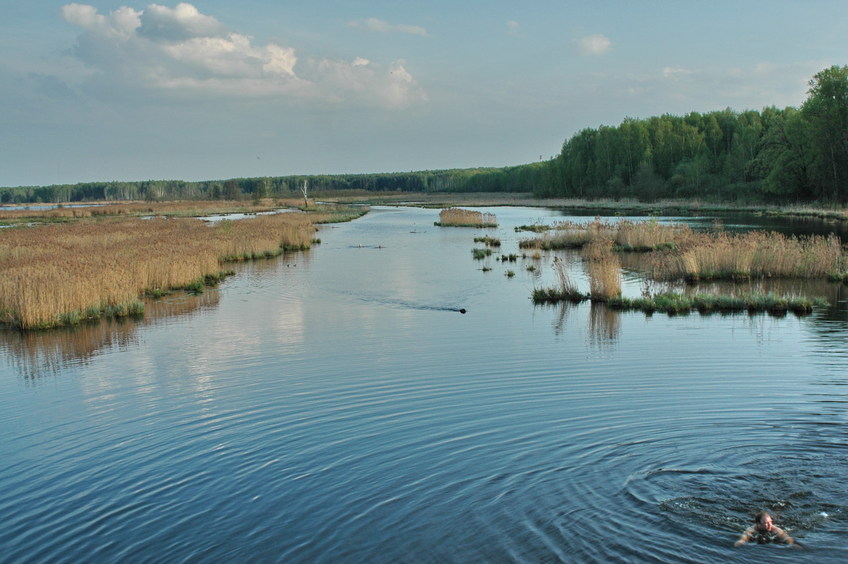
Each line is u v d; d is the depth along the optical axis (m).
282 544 7.14
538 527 7.18
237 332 18.39
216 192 164.00
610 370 13.46
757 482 8.08
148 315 21.17
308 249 41.19
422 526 7.33
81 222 63.97
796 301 19.39
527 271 28.86
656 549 6.68
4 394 13.27
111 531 7.62
